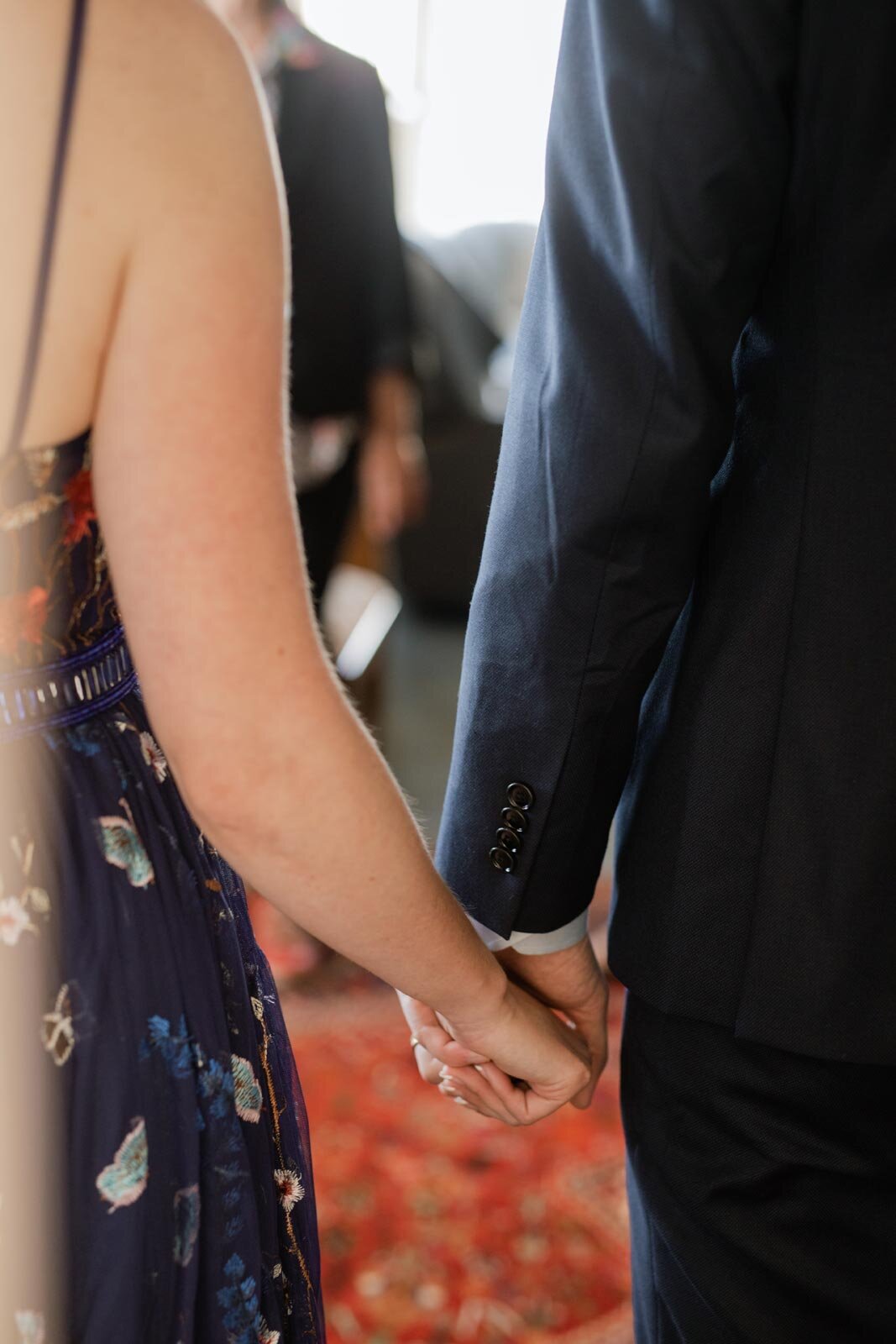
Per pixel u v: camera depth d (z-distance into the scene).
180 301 0.59
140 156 0.58
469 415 4.28
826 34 0.75
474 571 4.39
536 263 0.91
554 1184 1.92
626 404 0.82
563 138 0.86
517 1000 0.87
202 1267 0.74
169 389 0.59
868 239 0.77
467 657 0.95
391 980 0.77
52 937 0.67
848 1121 0.89
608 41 0.80
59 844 0.68
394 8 6.80
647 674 0.89
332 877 0.67
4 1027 0.65
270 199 0.62
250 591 0.60
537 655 0.89
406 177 6.87
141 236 0.58
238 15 2.30
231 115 0.60
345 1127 2.02
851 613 0.82
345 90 2.37
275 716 0.62
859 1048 0.84
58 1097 0.66
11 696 0.67
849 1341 0.90
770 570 0.84
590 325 0.83
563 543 0.86
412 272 4.30
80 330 0.59
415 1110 2.07
